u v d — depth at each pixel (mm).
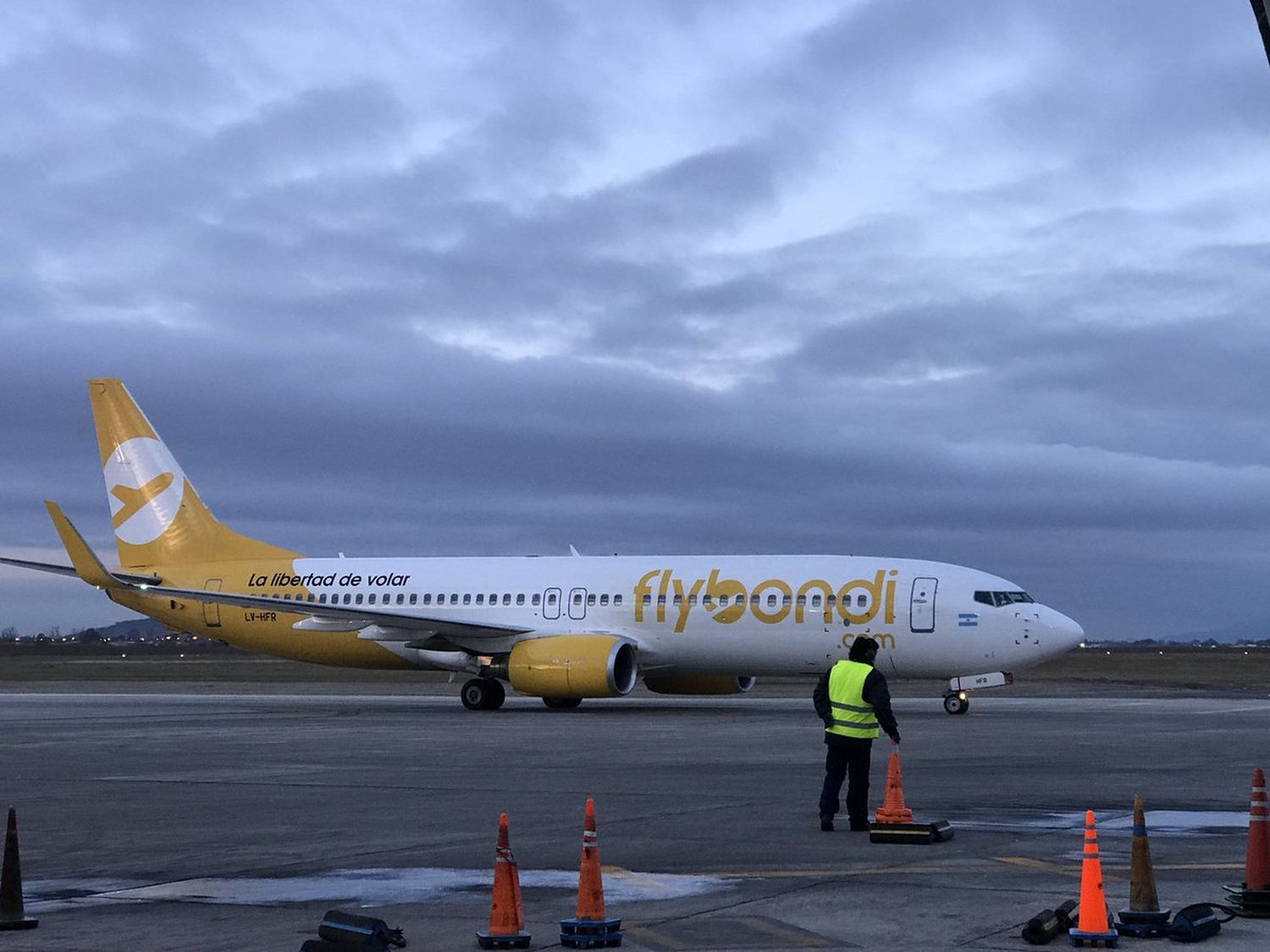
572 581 39250
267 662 111500
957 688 36375
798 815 16062
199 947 9570
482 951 9383
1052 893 11203
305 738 28188
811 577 36969
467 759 23281
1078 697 46312
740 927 9977
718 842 14023
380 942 9109
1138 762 22109
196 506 44938
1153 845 13586
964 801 17078
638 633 38219
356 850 13734
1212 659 119625
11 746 26359
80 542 39250
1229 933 9820
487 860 13125
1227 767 21188
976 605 35281
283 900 11227
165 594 39281
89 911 10891
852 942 9492
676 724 32344
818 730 29797
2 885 10273
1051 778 19750
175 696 48500
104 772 21594
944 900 10906
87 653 154625
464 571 40812
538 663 36562
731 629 37312
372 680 67188
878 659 36125
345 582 41812
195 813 16688
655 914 10469
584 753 24281
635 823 15461
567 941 9461
